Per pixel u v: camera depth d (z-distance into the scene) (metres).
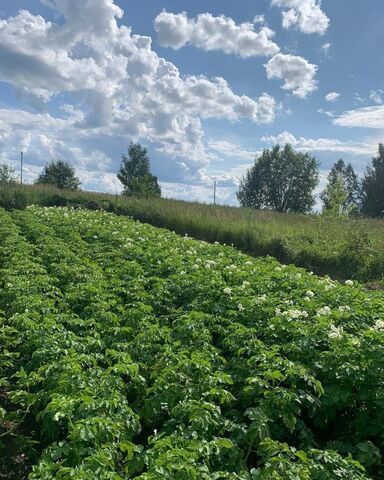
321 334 6.14
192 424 4.20
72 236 14.97
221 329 6.84
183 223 22.73
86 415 4.18
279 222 22.36
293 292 8.65
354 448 4.73
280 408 4.79
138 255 12.45
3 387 6.26
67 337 5.99
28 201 28.72
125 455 4.54
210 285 8.91
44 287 8.62
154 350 6.16
